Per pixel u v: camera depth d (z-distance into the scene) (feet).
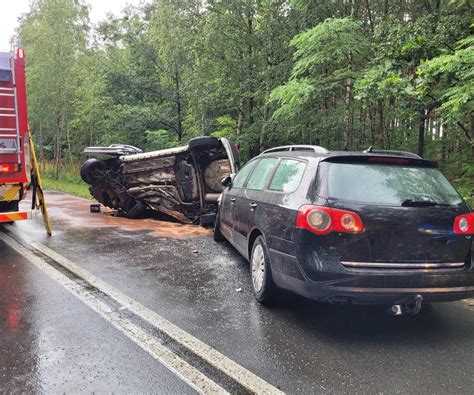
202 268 21.45
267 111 53.78
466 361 12.18
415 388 10.75
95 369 11.47
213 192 35.09
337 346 13.03
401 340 13.53
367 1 41.63
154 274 20.31
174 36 60.03
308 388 10.69
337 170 14.12
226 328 14.21
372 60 31.04
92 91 79.77
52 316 15.01
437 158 48.73
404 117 38.68
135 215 37.52
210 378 11.10
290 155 17.04
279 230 14.80
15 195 25.76
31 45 84.23
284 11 51.44
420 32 28.22
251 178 20.35
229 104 58.08
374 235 13.03
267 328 14.26
